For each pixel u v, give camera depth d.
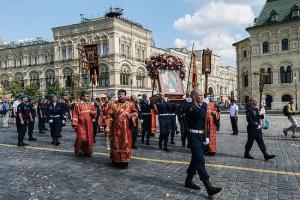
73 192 7.96
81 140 12.45
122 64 60.66
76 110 12.52
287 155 12.79
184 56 85.25
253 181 8.89
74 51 63.09
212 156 12.51
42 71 68.56
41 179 9.15
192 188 8.25
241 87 63.62
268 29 55.94
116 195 7.71
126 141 10.38
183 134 14.86
